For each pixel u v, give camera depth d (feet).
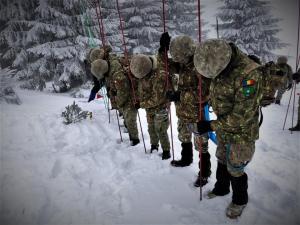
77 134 16.98
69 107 20.62
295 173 10.84
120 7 49.96
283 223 7.73
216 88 7.04
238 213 8.04
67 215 8.67
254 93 6.34
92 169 11.85
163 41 10.45
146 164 12.21
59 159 12.86
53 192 10.02
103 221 8.33
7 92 28.27
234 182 7.85
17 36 36.40
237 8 52.06
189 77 9.36
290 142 15.24
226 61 6.27
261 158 12.60
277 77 10.30
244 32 51.52
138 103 13.23
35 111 23.56
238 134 7.26
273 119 21.44
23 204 9.29
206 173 10.00
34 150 14.32
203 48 6.43
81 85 36.70
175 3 56.44
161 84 10.98
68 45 36.17
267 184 9.85
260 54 52.70
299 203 8.62
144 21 53.36
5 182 10.75
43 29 34.53
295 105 28.96
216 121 7.32
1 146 14.89
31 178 11.10
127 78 13.28
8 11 34.94
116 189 10.14
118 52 41.04
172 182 10.46
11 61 41.11
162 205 8.96
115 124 19.31
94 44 35.32
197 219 8.17
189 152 11.45
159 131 12.07
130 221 8.28
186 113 9.78
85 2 34.88
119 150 14.07
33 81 37.35
